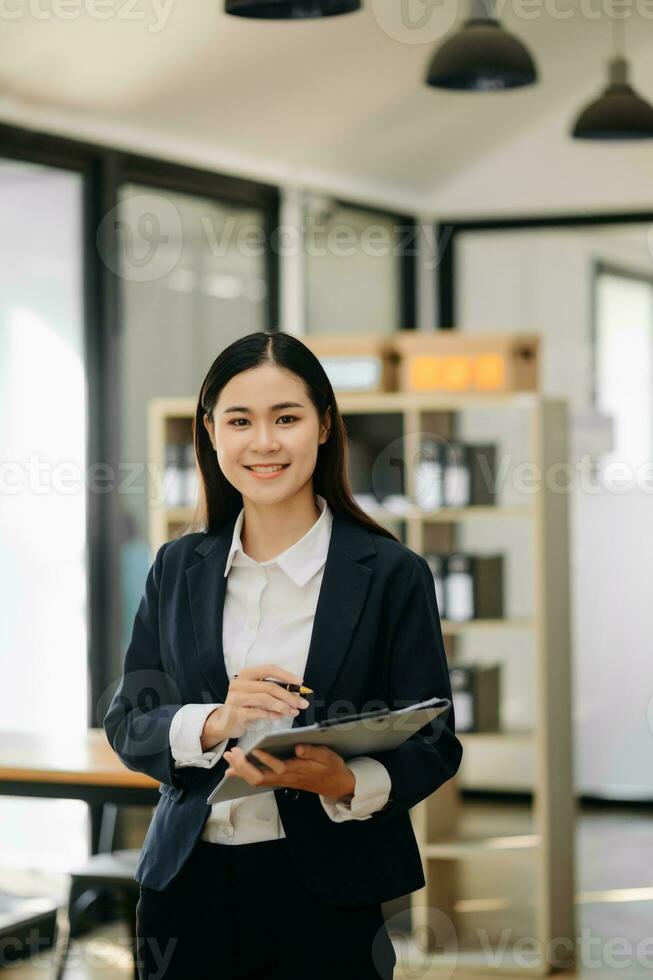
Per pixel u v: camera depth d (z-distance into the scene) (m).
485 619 5.62
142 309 6.21
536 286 8.05
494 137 7.53
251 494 2.21
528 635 7.96
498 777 8.16
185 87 5.81
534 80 4.82
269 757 2.00
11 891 5.71
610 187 7.68
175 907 2.21
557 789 5.41
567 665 5.48
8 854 5.73
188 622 2.29
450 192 7.91
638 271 8.02
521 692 7.98
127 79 5.59
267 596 2.27
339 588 2.22
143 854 2.27
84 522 5.95
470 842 5.52
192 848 2.18
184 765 2.20
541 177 7.76
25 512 5.68
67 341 5.87
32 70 5.29
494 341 5.77
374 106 6.56
